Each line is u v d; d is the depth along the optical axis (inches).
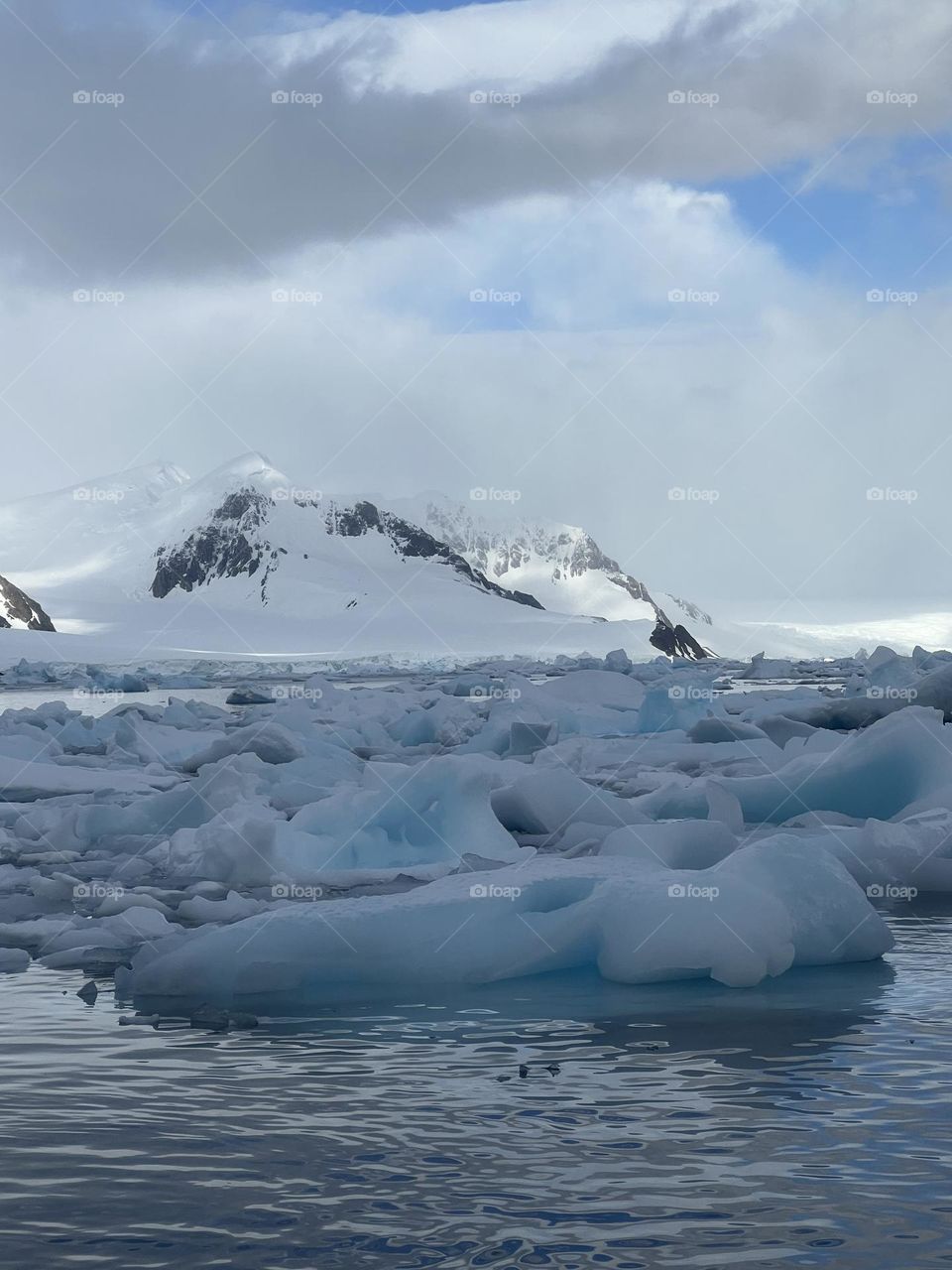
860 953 293.0
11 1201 159.8
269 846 393.1
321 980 278.2
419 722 851.4
